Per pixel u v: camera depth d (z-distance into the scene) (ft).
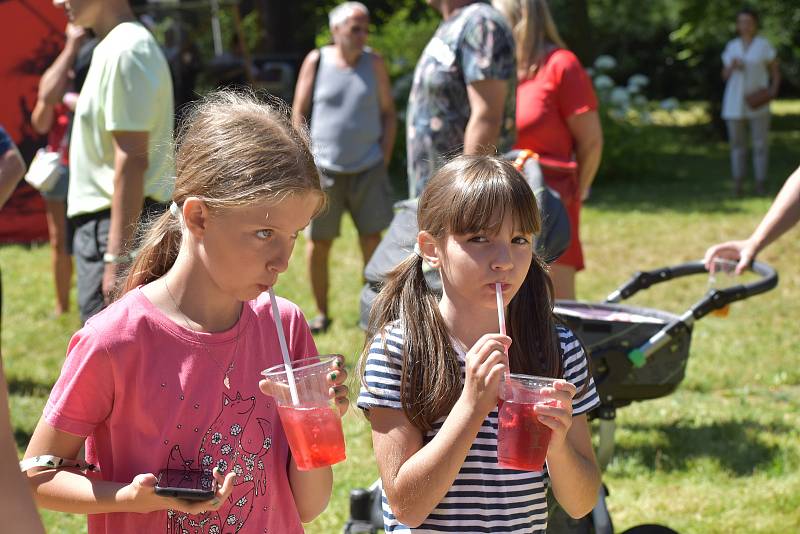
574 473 9.46
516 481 9.41
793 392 24.36
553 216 14.80
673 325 14.11
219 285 8.16
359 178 28.94
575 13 65.98
